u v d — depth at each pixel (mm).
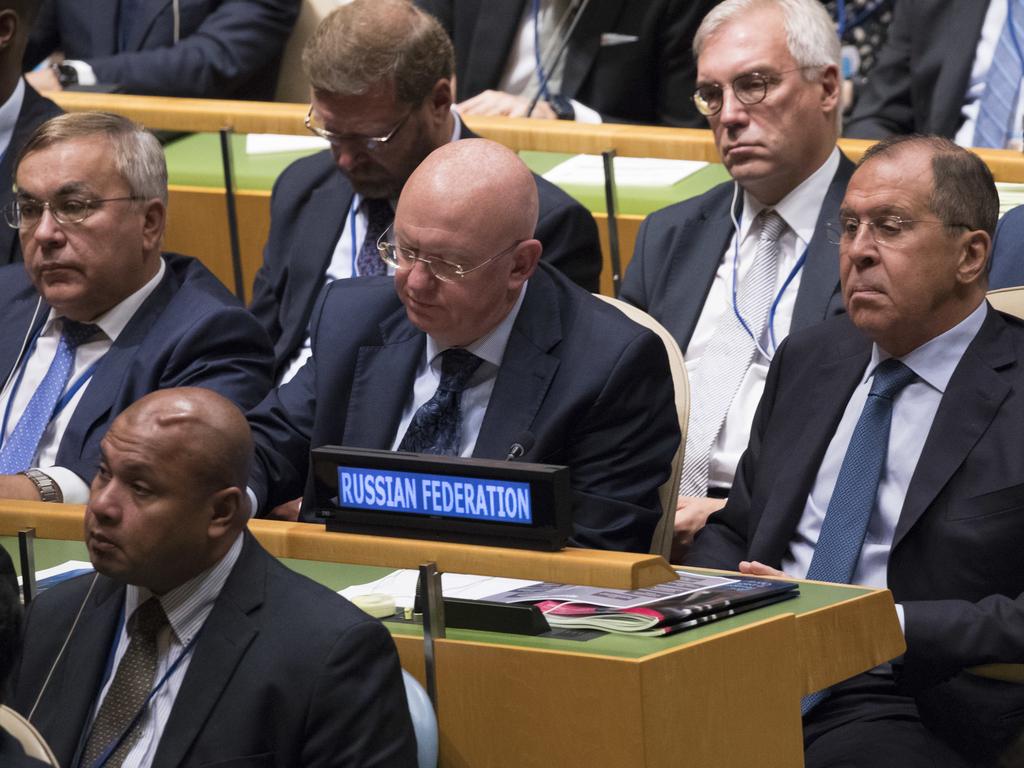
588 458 10969
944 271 10719
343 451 8484
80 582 8711
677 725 7594
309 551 8516
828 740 10055
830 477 11250
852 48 18578
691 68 17891
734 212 14234
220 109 16125
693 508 12914
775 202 13906
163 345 12523
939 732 10234
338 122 13609
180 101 16531
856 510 10836
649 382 11141
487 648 7844
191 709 7785
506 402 11016
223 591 8023
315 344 12000
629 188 14984
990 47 17172
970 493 10461
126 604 8391
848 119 18234
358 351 11758
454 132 14367
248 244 16031
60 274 12430
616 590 8383
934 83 17469
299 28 19344
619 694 7473
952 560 10414
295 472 11945
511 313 11273
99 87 17719
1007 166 13617
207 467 7953
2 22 15117
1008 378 10664
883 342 10992
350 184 14453
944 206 10664
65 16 19547
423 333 11609
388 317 11844
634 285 14445
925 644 9961
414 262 10930
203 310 12656
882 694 10398
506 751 7816
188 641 8078
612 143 15156
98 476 8125
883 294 10789
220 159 16016
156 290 12883
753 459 11844
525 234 11031
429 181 10930
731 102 13703
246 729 7707
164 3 19047
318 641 7777
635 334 11148
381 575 8359
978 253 10773
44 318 13117
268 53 19109
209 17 19078
